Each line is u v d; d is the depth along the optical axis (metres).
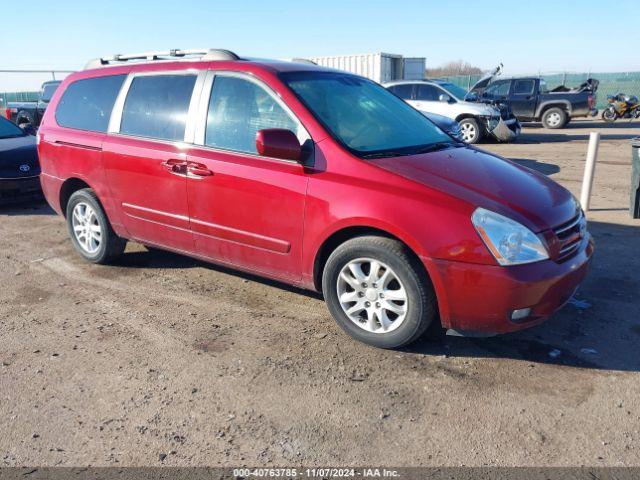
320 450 2.69
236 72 4.15
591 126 19.92
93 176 5.01
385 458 2.63
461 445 2.70
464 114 14.55
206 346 3.73
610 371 3.31
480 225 3.15
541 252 3.21
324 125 3.73
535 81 18.80
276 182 3.75
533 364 3.40
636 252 5.39
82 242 5.47
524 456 2.61
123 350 3.70
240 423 2.91
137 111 4.72
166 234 4.59
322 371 3.38
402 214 3.27
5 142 8.15
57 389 3.26
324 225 3.55
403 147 3.96
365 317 3.71
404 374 3.33
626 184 8.72
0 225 7.07
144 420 2.95
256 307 4.33
